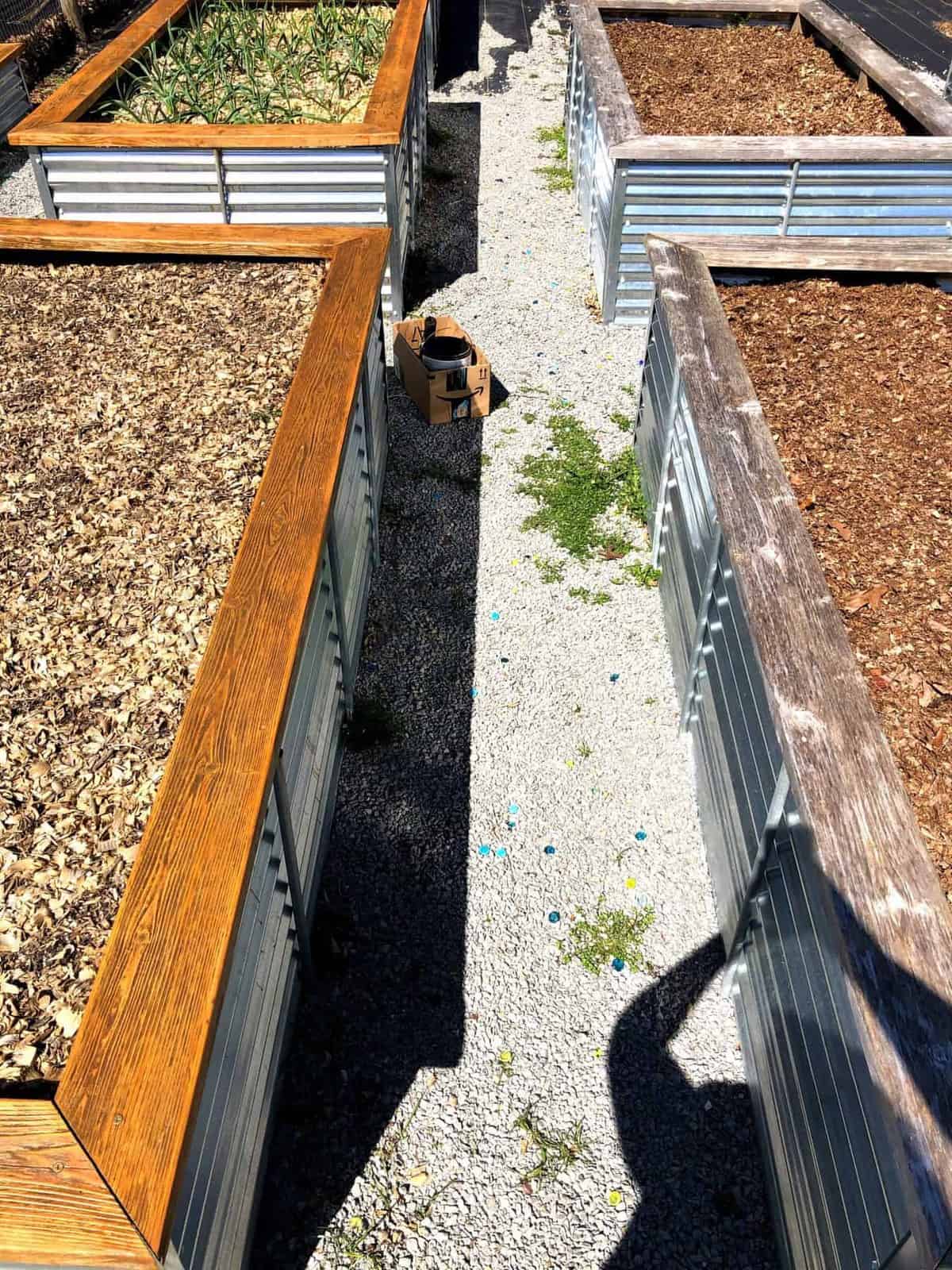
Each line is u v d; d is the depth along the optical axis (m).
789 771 2.30
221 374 3.84
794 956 2.45
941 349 4.11
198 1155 1.98
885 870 2.08
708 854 3.33
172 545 3.06
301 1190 2.60
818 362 4.03
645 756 3.70
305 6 8.17
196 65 6.67
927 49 10.64
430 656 4.05
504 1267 2.48
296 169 5.63
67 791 2.36
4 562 3.02
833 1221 2.14
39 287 4.44
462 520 4.68
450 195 7.44
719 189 5.62
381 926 3.17
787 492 3.07
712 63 7.57
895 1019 1.84
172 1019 1.75
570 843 3.41
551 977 3.05
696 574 3.55
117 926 1.88
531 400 5.43
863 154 5.46
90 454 3.46
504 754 3.69
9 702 2.58
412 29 6.96
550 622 4.20
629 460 5.00
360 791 3.54
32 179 7.80
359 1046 2.88
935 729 2.55
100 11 10.67
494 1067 2.85
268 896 2.49
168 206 5.85
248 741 2.24
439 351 5.20
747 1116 2.77
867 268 4.43
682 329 3.84
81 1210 1.54
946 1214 1.60
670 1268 2.49
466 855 3.37
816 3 8.16
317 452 3.13
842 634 2.60
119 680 2.63
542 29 10.73
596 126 6.30
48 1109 1.64
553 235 6.97
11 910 2.12
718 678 3.24
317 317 3.83
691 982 3.06
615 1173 2.65
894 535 3.19
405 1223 2.55
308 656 2.89
